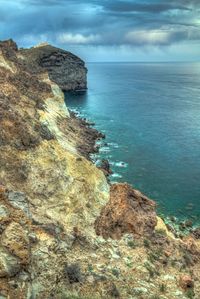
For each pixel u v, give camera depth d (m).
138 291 24.61
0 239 18.28
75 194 34.06
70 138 66.00
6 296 16.33
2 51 77.50
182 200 52.25
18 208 23.80
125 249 29.86
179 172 62.50
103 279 24.00
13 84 60.19
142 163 66.25
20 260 17.95
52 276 21.52
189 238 38.75
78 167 38.94
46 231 25.14
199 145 79.44
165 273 28.58
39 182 32.66
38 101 63.22
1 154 32.66
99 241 29.77
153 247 31.59
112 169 62.50
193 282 28.09
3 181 30.02
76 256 25.70
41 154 36.28
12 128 36.41
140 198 36.00
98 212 34.31
